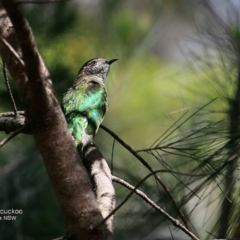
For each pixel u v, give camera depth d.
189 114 10.30
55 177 6.39
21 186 11.67
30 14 12.05
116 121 14.10
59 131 6.38
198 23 10.94
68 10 12.30
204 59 10.47
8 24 6.72
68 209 6.31
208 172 7.69
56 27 12.20
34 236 11.73
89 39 13.16
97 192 6.73
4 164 11.85
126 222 11.27
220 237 8.06
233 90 9.23
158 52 17.78
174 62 17.53
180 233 11.59
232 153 7.69
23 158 11.91
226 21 9.94
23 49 5.87
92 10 13.43
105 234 6.16
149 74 16.22
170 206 8.08
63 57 12.36
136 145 14.19
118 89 14.00
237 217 7.82
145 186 11.05
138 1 14.01
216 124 8.32
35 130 6.36
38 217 11.72
